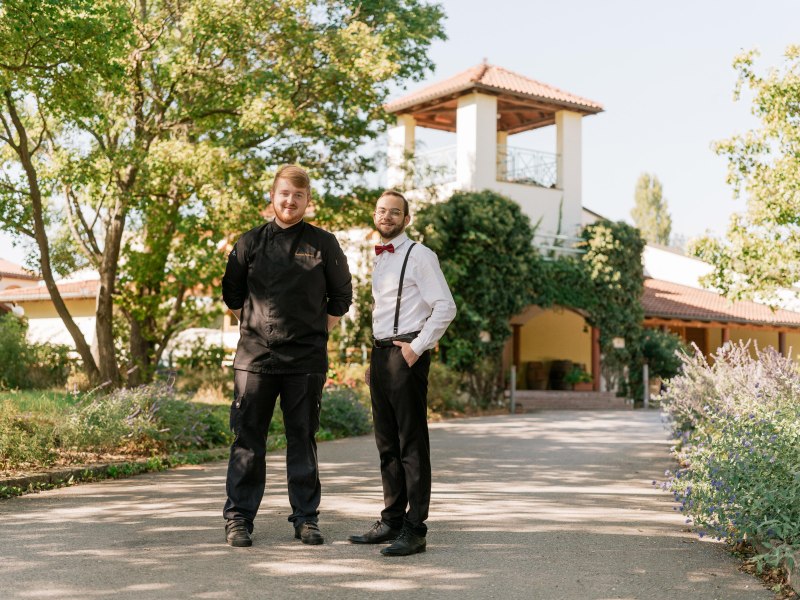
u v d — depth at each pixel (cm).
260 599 397
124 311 1967
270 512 641
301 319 529
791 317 3419
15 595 397
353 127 2038
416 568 462
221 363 2170
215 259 1658
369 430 1545
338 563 470
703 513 550
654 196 6178
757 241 1680
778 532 467
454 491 786
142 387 1132
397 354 504
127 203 1752
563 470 970
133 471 891
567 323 2950
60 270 2142
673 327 3547
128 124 1844
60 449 926
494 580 439
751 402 760
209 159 1584
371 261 2328
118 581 425
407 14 1972
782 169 1638
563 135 2753
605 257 2644
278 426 1337
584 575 454
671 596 417
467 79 2567
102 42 1173
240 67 1789
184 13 1669
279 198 531
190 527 576
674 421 1161
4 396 1209
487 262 2419
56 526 577
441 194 2545
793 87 1634
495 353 2439
